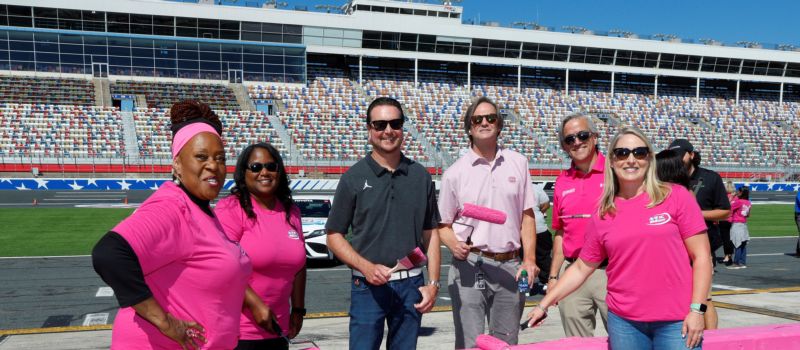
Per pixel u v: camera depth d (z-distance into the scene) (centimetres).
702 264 274
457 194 380
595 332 576
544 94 4762
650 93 5162
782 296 763
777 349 338
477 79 4856
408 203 325
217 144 231
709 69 5044
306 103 4012
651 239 277
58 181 2836
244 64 4066
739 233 1067
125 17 3878
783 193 3478
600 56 4806
